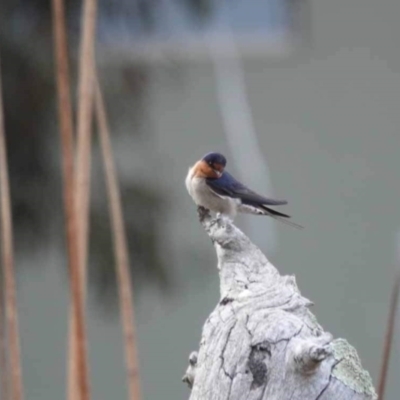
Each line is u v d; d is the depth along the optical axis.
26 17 14.11
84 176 6.34
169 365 19.20
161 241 15.32
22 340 19.53
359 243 19.72
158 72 16.28
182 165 19.28
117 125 14.84
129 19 15.31
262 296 4.55
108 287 14.74
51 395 19.56
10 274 6.27
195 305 19.03
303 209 19.70
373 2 19.77
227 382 4.42
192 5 16.22
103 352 19.33
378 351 19.44
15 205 14.53
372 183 19.88
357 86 19.84
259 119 19.64
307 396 4.35
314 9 19.77
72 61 13.62
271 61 19.67
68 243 6.02
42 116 14.27
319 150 19.80
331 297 19.59
